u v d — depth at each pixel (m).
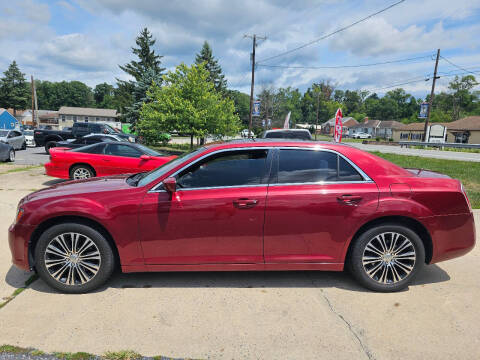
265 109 76.25
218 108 20.64
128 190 3.20
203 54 56.59
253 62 29.95
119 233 3.11
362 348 2.40
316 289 3.31
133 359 2.27
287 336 2.54
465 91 83.50
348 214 3.14
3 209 6.21
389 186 3.18
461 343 2.45
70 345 2.40
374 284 3.23
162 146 28.31
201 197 3.13
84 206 3.07
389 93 115.81
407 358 2.29
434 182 3.25
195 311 2.88
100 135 13.41
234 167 3.26
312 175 3.25
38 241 3.09
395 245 3.21
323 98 118.44
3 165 13.19
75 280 3.20
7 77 90.62
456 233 3.22
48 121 94.25
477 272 3.75
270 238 3.17
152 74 35.50
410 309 2.94
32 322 2.68
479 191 8.68
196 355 2.32
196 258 3.20
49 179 9.80
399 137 63.91
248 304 3.01
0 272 3.62
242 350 2.37
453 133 49.84
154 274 3.63
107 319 2.74
